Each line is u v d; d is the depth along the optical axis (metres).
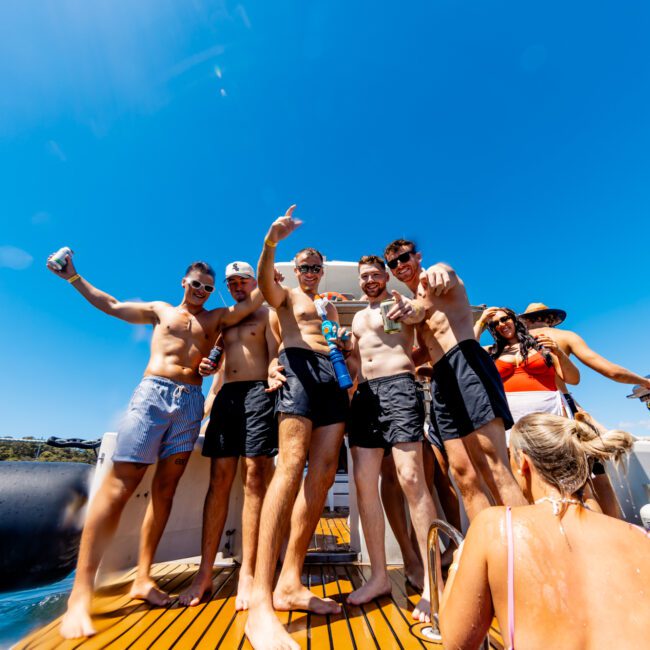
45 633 1.67
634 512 2.95
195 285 2.56
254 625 1.50
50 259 2.49
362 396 2.36
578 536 0.80
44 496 1.51
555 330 3.03
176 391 2.34
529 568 0.78
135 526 2.50
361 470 2.22
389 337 2.41
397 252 2.47
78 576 1.78
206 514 2.27
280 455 1.88
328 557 2.89
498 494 1.75
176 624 1.77
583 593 0.73
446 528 1.18
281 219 1.97
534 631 0.73
